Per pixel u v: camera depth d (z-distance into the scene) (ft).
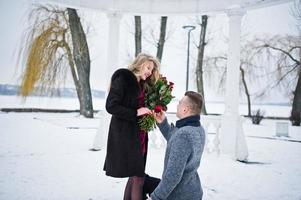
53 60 43.86
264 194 12.37
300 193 12.61
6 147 22.02
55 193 11.40
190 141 6.18
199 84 47.32
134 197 8.17
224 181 14.14
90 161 17.29
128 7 20.63
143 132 8.29
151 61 8.29
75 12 44.68
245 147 19.33
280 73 57.93
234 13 19.34
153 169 15.98
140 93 7.97
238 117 19.61
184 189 6.49
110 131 8.02
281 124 38.47
